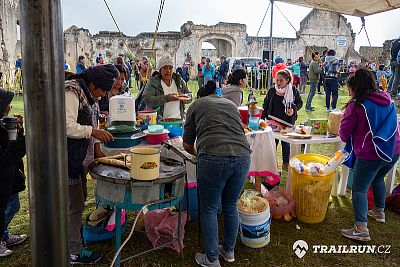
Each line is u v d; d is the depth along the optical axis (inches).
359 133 121.0
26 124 37.7
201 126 103.0
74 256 107.3
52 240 39.9
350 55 1080.8
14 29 748.0
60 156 39.0
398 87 391.5
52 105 37.4
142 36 1004.6
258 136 144.1
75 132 92.1
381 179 141.5
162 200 91.8
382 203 143.4
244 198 131.0
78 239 104.7
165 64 163.5
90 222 123.5
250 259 116.9
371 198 153.9
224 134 100.8
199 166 101.3
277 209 143.3
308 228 138.4
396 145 130.3
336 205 160.2
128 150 113.6
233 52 1063.0
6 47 692.1
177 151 105.4
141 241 125.6
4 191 85.4
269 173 147.9
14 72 602.9
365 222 127.6
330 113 159.8
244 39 1055.6
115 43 982.4
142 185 86.9
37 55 36.0
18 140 83.0
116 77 101.0
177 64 1040.2
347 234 130.9
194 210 139.9
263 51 1066.7
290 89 183.3
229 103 107.5
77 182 99.0
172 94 161.2
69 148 95.1
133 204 89.0
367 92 120.0
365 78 120.3
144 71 572.7
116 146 112.7
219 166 98.1
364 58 1085.1
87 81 98.7
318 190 137.1
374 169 121.6
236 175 101.9
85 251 111.1
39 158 38.0
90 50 960.3
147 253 117.6
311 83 411.5
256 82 663.1
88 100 98.4
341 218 147.1
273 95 188.9
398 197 153.1
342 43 1074.1
